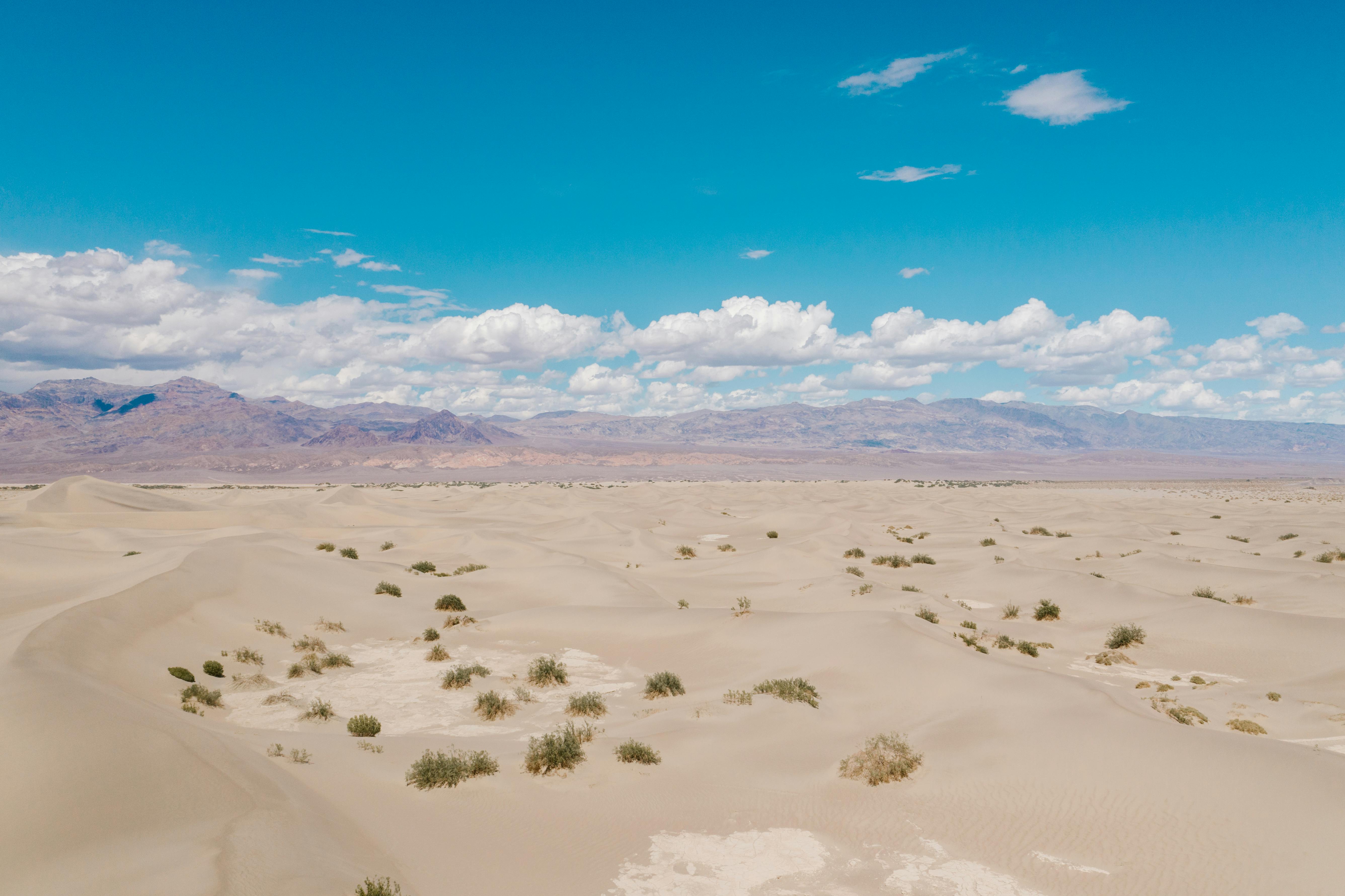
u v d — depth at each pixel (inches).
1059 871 521.0
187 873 431.8
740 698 964.0
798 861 544.1
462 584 2123.5
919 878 517.7
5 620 1320.1
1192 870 509.0
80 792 524.4
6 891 440.5
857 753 737.6
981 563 2488.9
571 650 1406.3
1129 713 773.3
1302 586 1873.8
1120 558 2559.1
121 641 1143.0
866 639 1218.6
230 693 1093.1
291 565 1907.0
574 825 604.1
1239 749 646.5
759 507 6067.9
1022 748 729.0
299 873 452.4
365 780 687.7
